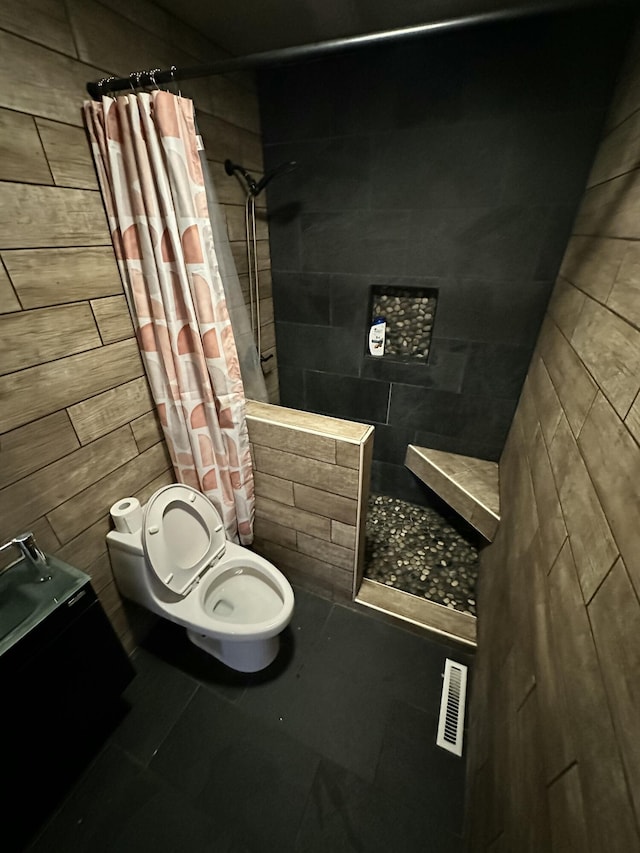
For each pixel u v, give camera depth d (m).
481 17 0.81
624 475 0.64
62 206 1.00
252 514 1.67
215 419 1.40
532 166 1.37
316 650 1.54
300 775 1.20
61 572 1.04
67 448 1.13
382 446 2.24
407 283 1.75
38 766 0.99
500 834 0.81
